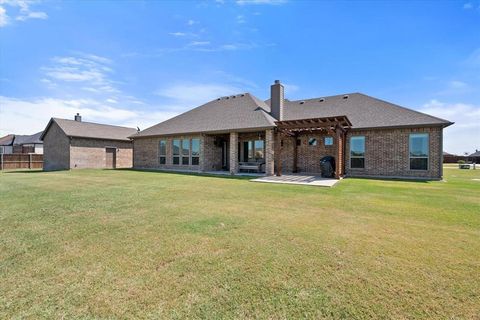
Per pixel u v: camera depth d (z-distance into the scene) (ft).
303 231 14.42
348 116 51.39
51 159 78.33
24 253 11.44
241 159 60.23
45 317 7.14
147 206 20.80
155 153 67.05
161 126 69.10
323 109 57.26
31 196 25.50
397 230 14.61
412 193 27.48
